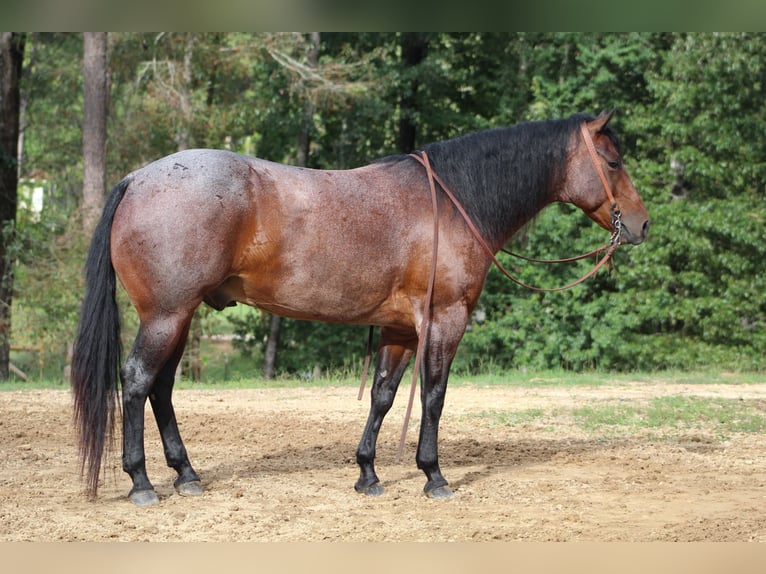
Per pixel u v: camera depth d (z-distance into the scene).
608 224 7.16
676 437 9.51
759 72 20.00
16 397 12.59
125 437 6.28
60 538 5.50
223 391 13.66
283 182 6.29
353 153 23.69
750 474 7.69
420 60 23.08
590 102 22.53
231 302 6.57
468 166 6.75
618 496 6.84
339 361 22.95
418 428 10.02
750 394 13.34
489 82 22.88
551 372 16.72
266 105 22.55
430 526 5.90
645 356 20.55
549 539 5.61
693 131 20.61
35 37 24.95
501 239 6.89
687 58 20.09
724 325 20.28
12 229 19.61
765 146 20.41
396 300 6.57
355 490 6.89
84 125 19.28
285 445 8.89
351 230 6.33
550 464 8.07
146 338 6.13
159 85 21.02
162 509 6.25
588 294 21.78
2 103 21.14
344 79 21.41
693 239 20.05
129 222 6.06
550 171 6.98
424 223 6.52
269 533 5.67
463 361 21.67
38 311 20.14
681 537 5.68
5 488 6.82
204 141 22.83
